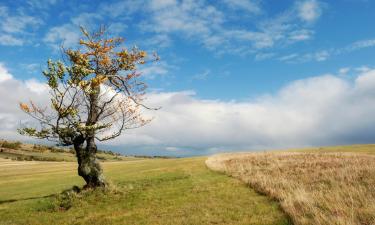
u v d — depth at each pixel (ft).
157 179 125.29
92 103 95.14
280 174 110.73
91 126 90.94
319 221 51.55
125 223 67.00
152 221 66.23
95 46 96.17
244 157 203.92
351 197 62.54
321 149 259.19
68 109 90.63
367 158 158.10
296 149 273.75
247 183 96.48
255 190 86.74
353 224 48.57
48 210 82.64
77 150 95.30
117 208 80.28
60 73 88.89
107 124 94.32
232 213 66.64
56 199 88.12
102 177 95.91
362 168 106.11
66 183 151.12
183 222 63.36
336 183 83.10
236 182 102.06
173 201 81.87
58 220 73.97
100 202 86.02
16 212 82.64
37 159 563.48
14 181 191.31
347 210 56.13
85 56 96.63
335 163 134.92
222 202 76.84
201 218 64.95
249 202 74.74
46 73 88.02
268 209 67.26
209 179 114.21
